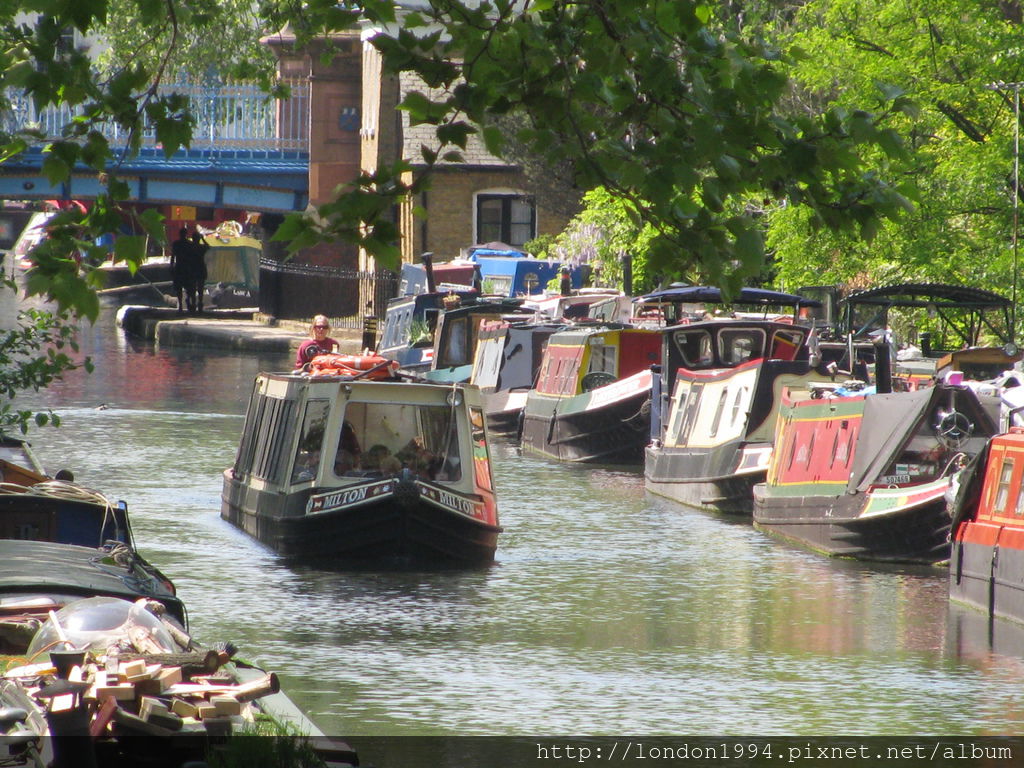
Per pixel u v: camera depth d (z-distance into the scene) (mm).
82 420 123625
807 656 53250
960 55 103625
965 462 70938
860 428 74438
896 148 23688
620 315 134875
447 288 160375
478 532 69812
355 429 73438
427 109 24234
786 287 113750
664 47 23203
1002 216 102938
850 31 106250
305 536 69000
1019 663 52156
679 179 23312
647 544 77625
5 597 39750
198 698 31531
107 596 40188
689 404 97250
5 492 52031
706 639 55875
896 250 105000
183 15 27625
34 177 193875
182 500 87625
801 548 76750
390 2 23875
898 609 61344
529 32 24016
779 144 23391
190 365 171625
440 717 44844
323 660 51719
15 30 24438
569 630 57125
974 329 111438
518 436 129875
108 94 25234
